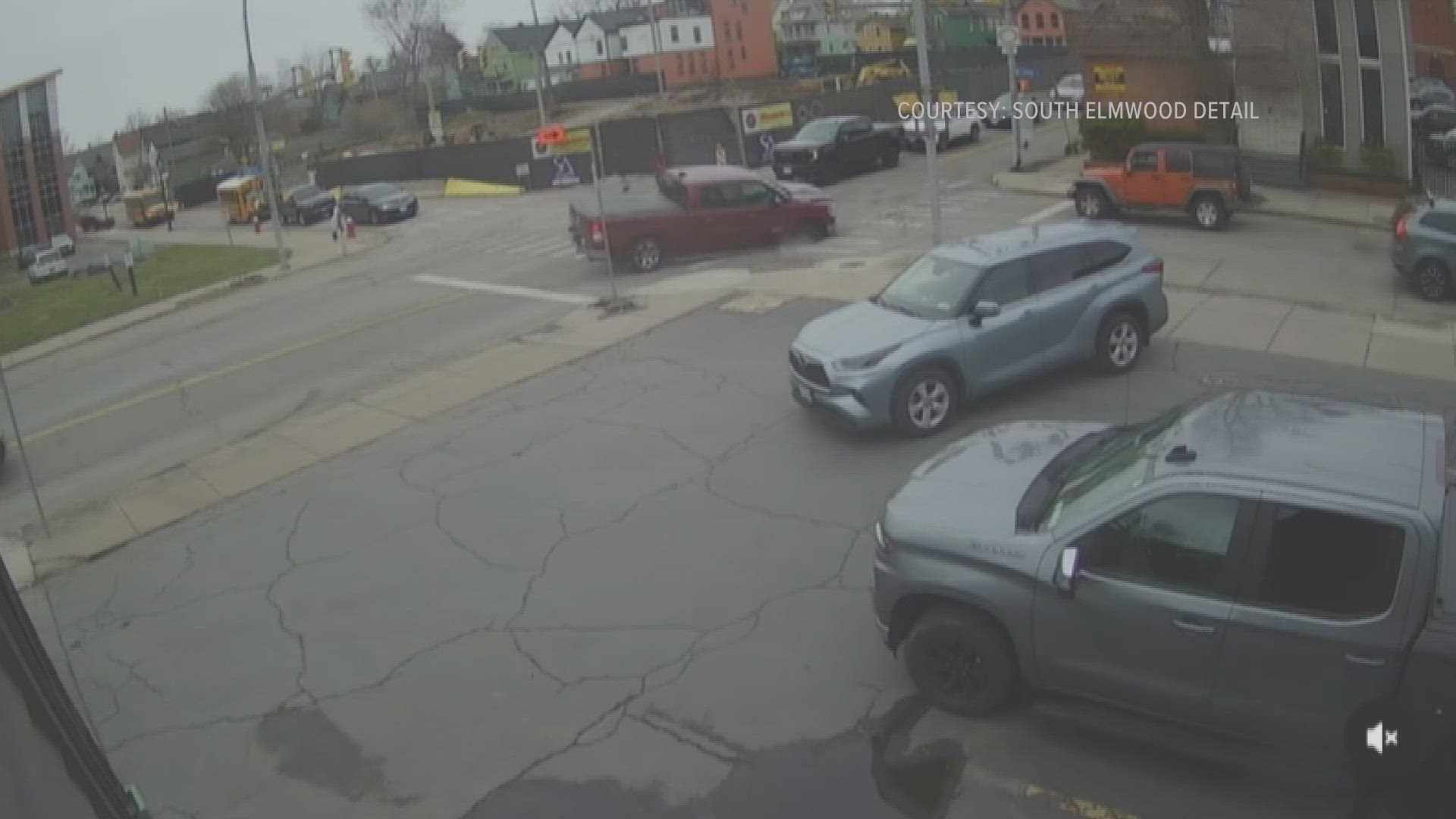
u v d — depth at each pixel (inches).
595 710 258.7
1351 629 187.3
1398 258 626.8
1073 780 218.4
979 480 254.5
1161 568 207.6
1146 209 888.9
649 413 470.9
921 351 401.4
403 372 609.6
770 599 302.4
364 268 1130.7
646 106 3356.3
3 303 1252.5
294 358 691.4
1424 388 447.2
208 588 349.7
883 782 224.2
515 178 1940.2
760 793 224.2
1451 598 181.2
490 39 4569.4
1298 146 1032.2
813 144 1217.4
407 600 324.2
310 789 240.8
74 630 332.2
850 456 399.2
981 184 1131.9
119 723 275.0
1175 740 214.5
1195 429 225.6
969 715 239.3
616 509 374.0
